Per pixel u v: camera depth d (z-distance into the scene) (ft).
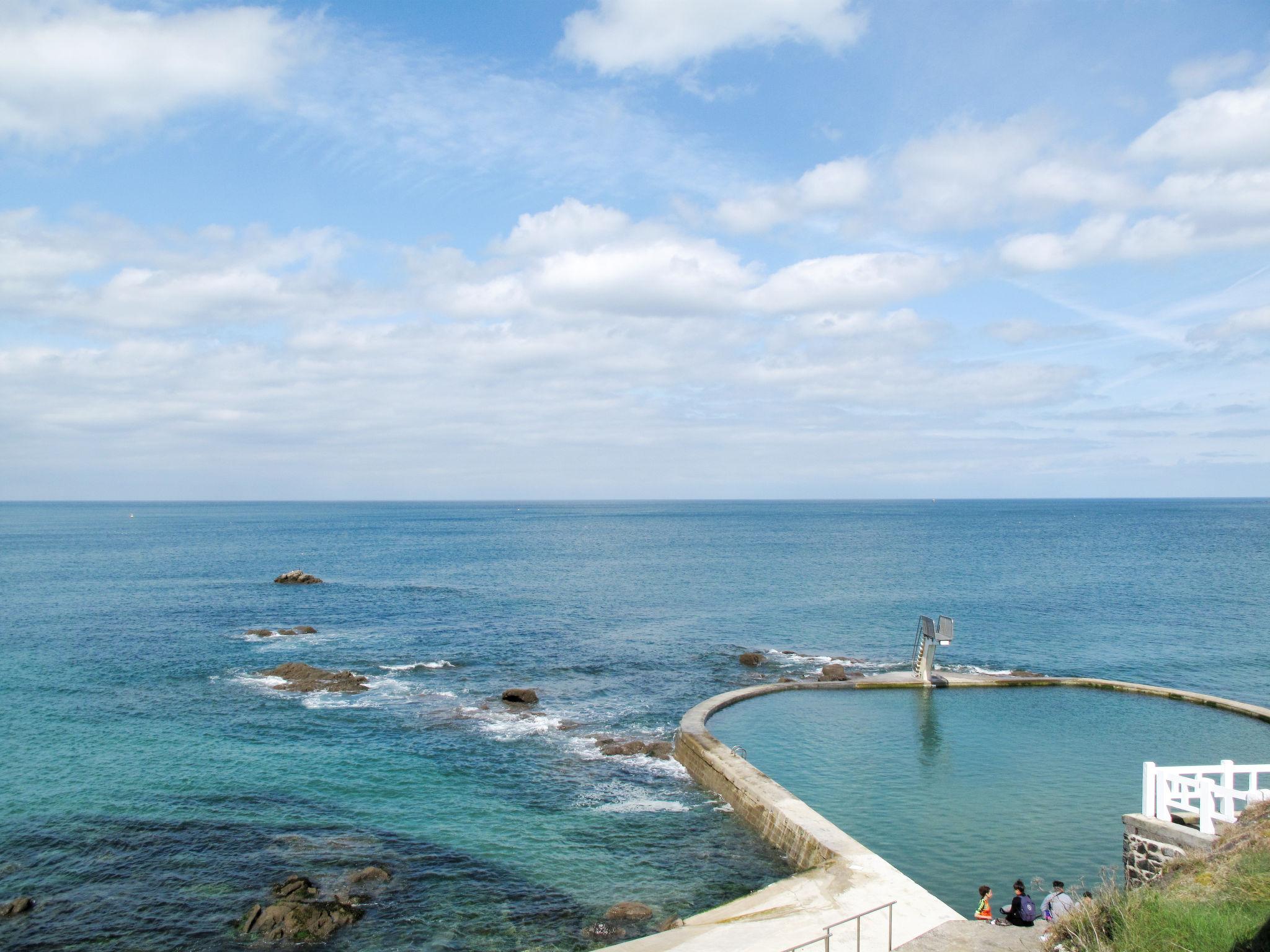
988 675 161.99
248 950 68.33
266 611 250.37
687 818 96.17
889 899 69.87
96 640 202.28
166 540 588.09
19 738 124.36
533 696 146.82
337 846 88.02
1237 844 54.03
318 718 135.85
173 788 104.58
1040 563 403.54
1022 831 88.79
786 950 57.41
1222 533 647.97
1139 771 107.34
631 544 575.38
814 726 128.06
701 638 211.61
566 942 69.51
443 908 75.25
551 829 92.89
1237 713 134.31
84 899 76.64
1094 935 50.29
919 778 104.73
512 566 401.29
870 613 250.57
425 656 187.01
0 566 385.29
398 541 602.85
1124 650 195.00
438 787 105.60
